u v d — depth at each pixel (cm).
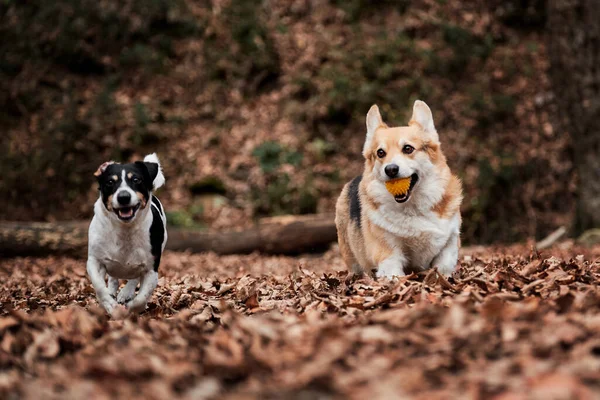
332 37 1784
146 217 526
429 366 286
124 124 1633
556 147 1584
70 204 1537
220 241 1206
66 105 1648
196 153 1620
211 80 1748
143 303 525
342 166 1616
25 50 1712
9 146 1574
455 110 1661
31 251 1112
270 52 1778
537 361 278
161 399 265
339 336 328
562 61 1348
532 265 555
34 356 350
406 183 552
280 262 1087
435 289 486
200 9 1833
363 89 1684
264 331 352
